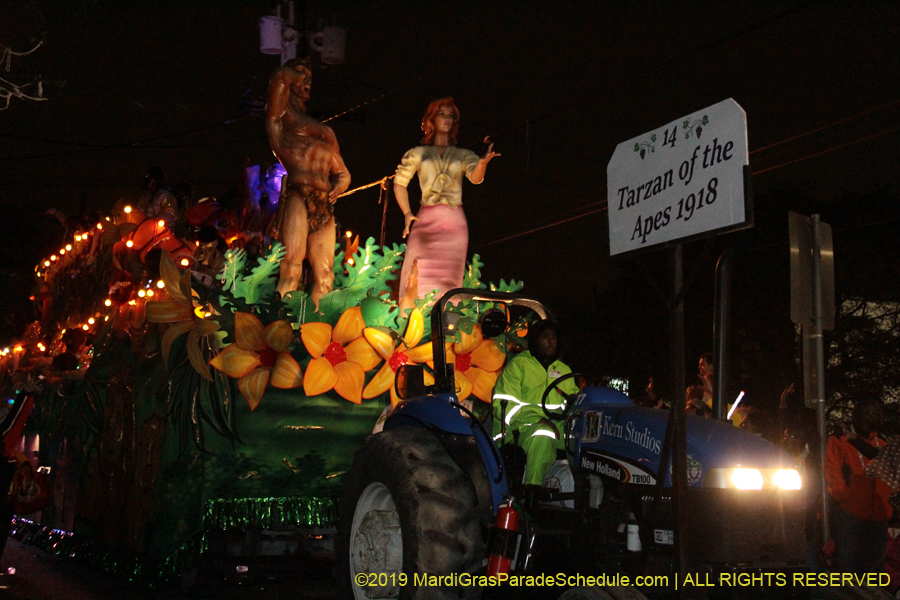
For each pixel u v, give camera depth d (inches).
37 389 288.7
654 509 156.6
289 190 323.0
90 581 291.7
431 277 323.6
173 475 255.1
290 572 291.1
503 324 220.4
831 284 244.4
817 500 261.6
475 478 189.9
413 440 197.8
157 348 271.6
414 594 175.9
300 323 265.7
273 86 323.6
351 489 213.3
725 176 143.6
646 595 167.9
